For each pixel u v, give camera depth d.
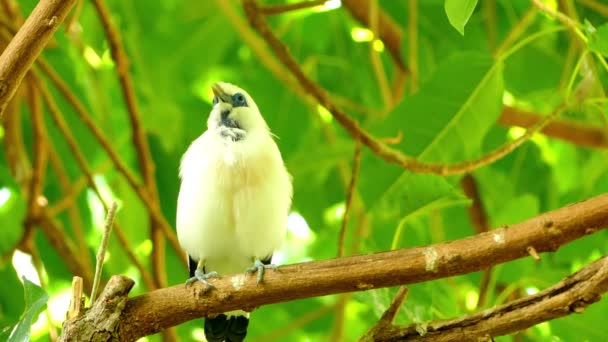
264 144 9.54
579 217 6.43
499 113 10.02
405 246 10.77
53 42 12.88
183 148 14.29
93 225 14.57
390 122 10.20
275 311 14.17
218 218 9.41
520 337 10.95
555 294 6.71
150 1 14.15
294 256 15.66
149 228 13.31
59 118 12.13
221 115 10.27
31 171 13.44
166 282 13.02
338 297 14.00
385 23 13.46
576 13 12.50
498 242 6.59
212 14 13.95
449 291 9.34
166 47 14.05
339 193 14.35
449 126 10.11
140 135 12.48
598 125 12.46
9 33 11.78
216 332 9.71
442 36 13.96
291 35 14.59
